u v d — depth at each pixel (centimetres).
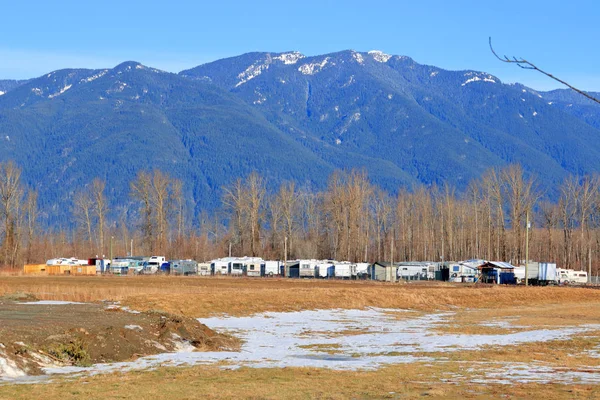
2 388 3303
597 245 19362
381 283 14012
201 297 7894
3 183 18775
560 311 8581
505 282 14800
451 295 9694
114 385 3406
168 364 4122
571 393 3250
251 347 5056
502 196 19450
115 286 10919
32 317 5309
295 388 3359
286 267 16750
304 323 6750
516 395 3209
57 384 3428
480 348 5050
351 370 3947
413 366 4131
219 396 3153
